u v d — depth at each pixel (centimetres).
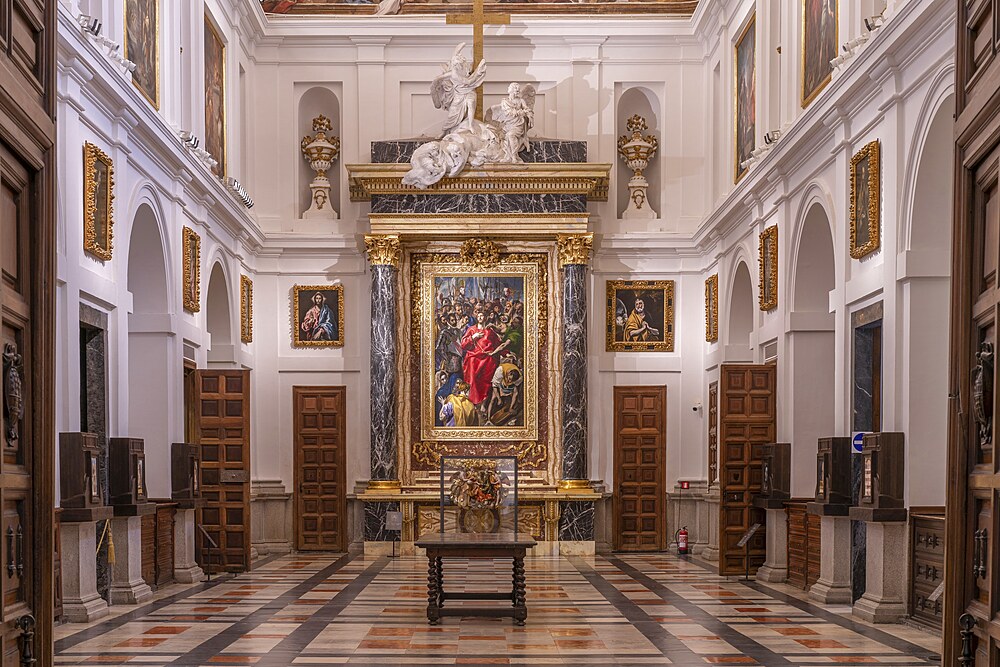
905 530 1302
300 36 2545
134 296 1773
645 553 2478
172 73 1839
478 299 2514
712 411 2381
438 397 2503
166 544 1758
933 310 1309
